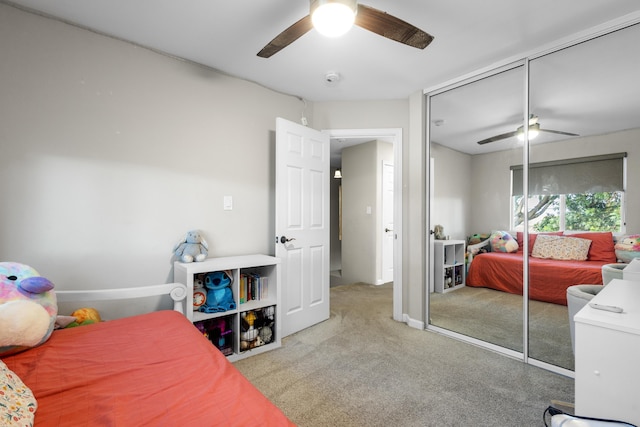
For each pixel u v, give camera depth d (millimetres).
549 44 2164
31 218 1834
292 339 2674
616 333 1095
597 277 2088
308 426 1559
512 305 2496
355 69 2559
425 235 2990
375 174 4840
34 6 1799
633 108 1955
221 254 2611
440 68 2539
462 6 1771
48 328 1329
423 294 2945
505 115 2504
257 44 2201
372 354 2381
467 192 2770
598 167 2090
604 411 1121
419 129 2994
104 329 1464
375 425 1568
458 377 2045
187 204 2424
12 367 1092
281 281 2699
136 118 2191
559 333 2207
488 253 2637
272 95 2953
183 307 2125
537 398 1810
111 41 2094
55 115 1902
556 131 2248
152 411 837
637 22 1834
